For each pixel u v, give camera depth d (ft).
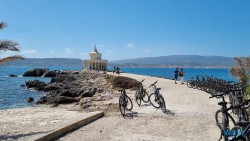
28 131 33.55
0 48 34.19
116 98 69.97
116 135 33.30
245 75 57.67
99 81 148.77
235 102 35.96
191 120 40.78
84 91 86.84
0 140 29.37
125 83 101.96
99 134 33.71
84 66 290.35
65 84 146.41
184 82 114.62
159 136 32.83
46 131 32.83
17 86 169.37
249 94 42.37
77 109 52.49
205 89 78.64
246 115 29.19
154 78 148.46
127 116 44.42
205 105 54.29
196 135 33.04
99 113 44.50
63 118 41.50
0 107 80.02
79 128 36.88
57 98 75.41
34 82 158.10
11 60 35.14
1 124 38.06
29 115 45.39
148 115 44.86
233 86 51.78
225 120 28.30
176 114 45.32
